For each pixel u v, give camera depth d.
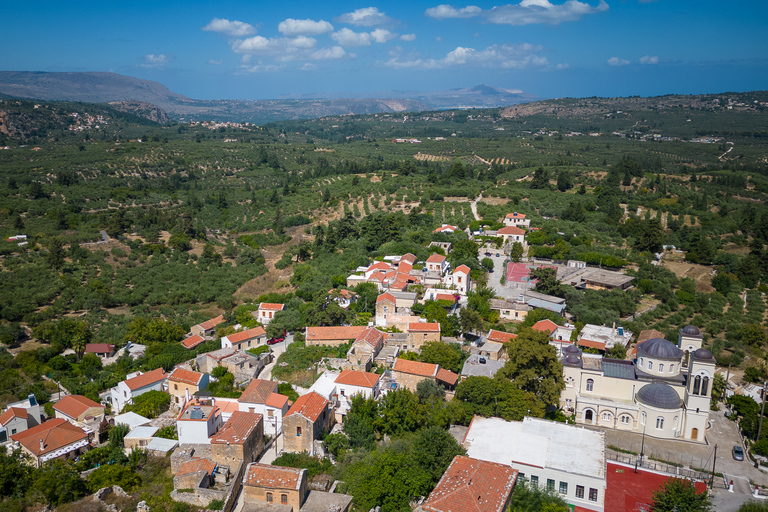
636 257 176.75
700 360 81.19
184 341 121.62
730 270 171.00
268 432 85.06
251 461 75.56
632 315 137.25
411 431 82.62
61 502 67.31
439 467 68.06
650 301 146.75
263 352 112.44
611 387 88.44
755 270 164.25
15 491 69.56
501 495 59.03
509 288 152.50
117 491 68.81
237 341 113.44
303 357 105.31
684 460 77.12
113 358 117.81
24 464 76.06
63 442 80.06
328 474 72.06
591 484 65.00
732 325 126.81
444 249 179.25
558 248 177.50
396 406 82.75
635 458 77.12
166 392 97.12
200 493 65.88
